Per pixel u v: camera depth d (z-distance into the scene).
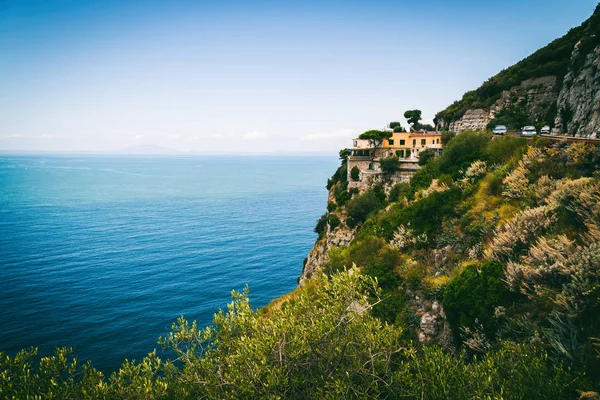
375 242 35.94
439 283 25.27
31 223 185.25
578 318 15.59
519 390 12.83
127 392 15.06
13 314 77.88
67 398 14.32
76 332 70.06
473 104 85.50
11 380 15.05
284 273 110.00
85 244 145.38
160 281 101.38
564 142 28.56
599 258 15.95
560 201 21.98
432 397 13.97
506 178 29.83
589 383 12.59
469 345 19.52
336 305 18.33
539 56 78.50
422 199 39.25
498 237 23.66
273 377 14.80
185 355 17.58
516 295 19.62
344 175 90.44
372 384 16.23
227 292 93.19
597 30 52.44
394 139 80.50
